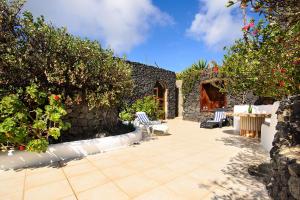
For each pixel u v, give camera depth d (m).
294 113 2.69
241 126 8.19
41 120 4.51
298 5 1.68
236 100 11.71
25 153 4.31
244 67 5.66
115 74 6.47
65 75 5.43
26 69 5.00
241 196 2.92
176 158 4.86
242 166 4.25
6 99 4.18
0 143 4.15
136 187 3.25
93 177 3.66
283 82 4.46
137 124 9.03
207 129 10.16
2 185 3.34
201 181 3.47
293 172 1.97
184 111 15.36
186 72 16.59
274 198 2.68
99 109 6.73
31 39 5.02
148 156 5.03
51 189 3.18
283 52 3.47
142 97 13.80
